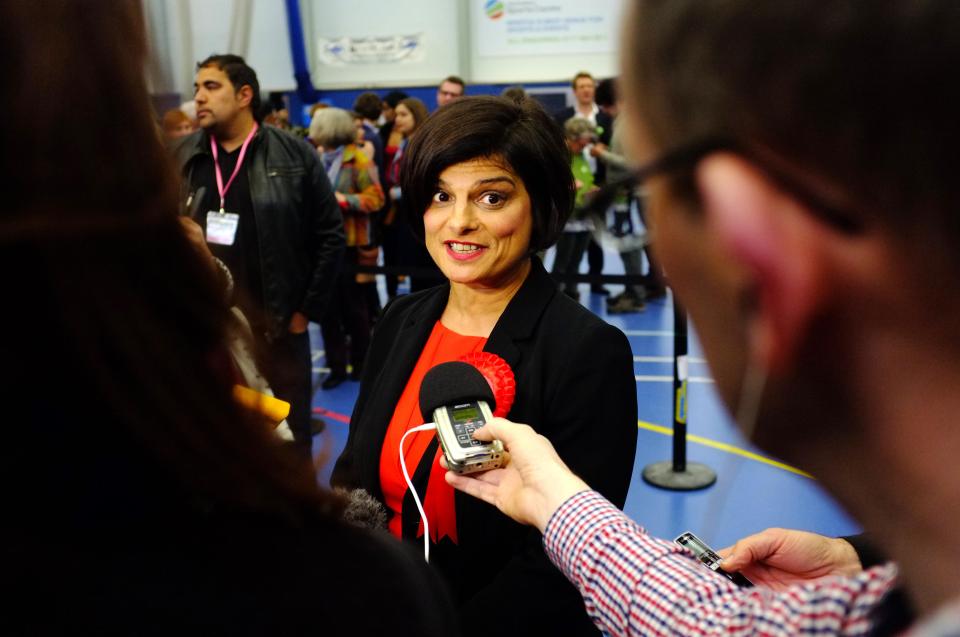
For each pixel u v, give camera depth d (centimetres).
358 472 164
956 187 32
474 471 111
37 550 47
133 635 48
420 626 55
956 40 31
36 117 44
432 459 151
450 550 150
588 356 148
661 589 81
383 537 59
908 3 32
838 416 39
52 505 48
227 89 338
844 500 42
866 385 37
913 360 36
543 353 151
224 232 339
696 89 36
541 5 1348
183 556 50
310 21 1405
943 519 38
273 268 343
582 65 1368
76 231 45
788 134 34
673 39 37
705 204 38
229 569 51
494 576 150
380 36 1401
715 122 36
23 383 46
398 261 701
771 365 38
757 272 36
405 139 702
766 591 74
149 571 49
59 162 44
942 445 36
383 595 54
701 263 40
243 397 56
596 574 87
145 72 48
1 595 47
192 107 340
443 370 133
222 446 51
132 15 48
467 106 152
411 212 161
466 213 151
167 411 48
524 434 106
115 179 46
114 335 47
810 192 34
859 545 107
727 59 35
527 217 154
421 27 1394
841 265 35
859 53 32
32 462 47
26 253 45
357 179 577
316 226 354
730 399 43
